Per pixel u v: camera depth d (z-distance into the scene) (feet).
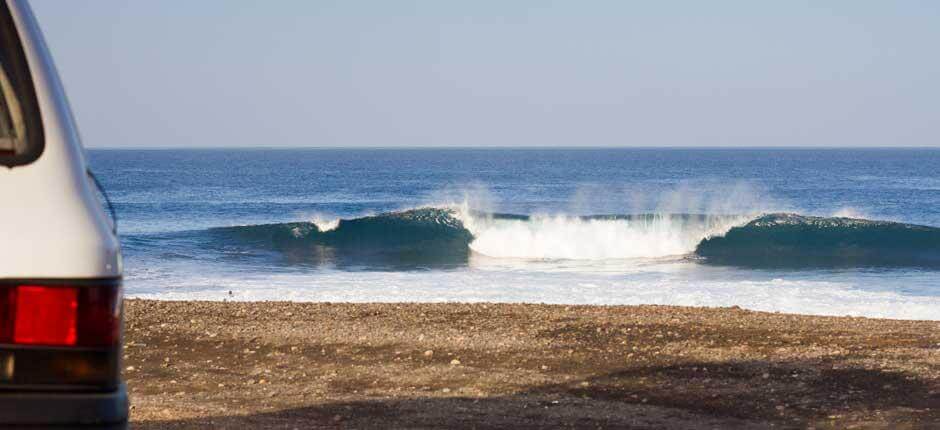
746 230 184.55
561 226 183.62
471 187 488.02
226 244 178.40
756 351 66.18
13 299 14.40
